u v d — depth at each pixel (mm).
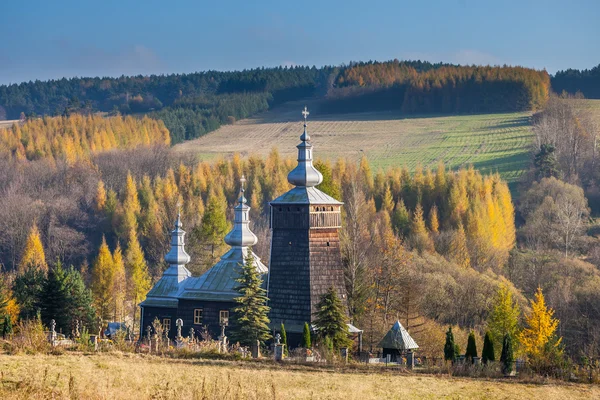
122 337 131750
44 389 86812
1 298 197000
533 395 110812
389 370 125688
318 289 175875
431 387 111562
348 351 161375
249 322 162250
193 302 191875
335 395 100812
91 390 88188
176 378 100812
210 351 128250
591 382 123625
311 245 177125
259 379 105938
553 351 135750
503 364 131625
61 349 118375
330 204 179625
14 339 119188
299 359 129125
